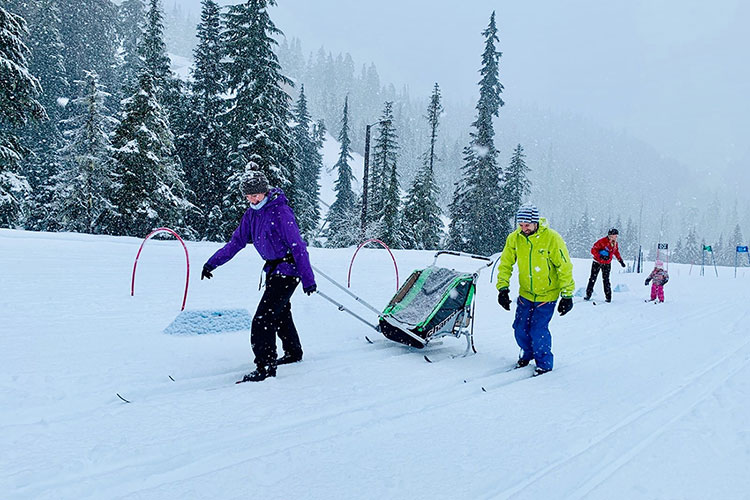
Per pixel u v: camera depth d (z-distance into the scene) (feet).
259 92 80.07
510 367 17.69
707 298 37.14
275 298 14.61
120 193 73.97
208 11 96.07
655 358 18.95
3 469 8.80
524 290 17.51
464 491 8.79
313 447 10.32
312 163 169.89
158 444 10.08
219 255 14.87
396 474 9.34
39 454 9.44
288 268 14.74
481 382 15.60
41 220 84.79
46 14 135.74
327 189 262.67
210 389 13.56
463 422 12.07
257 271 37.58
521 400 13.85
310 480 9.00
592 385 15.43
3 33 56.49
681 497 8.86
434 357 18.52
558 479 9.32
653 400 13.99
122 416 11.41
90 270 32.40
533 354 17.38
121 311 21.99
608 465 9.99
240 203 76.74
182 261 40.19
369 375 15.56
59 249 40.63
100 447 9.77
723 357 19.10
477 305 30.60
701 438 11.37
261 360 14.48
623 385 15.44
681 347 20.81
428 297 19.58
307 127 170.30
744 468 9.99
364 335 20.90
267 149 79.20
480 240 116.16
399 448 10.48
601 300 35.35
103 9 195.62
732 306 32.91
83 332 18.24
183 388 13.69
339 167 171.32
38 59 130.52
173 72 100.12
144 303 23.89
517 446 10.75
